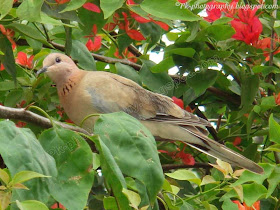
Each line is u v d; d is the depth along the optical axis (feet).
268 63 36.52
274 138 26.81
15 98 31.94
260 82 34.96
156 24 33.53
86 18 30.04
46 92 32.55
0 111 22.41
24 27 26.89
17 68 33.58
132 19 32.73
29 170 18.12
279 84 34.94
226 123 38.70
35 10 24.07
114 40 33.96
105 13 23.84
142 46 38.52
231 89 34.73
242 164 29.43
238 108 36.35
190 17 24.36
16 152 18.19
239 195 26.13
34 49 32.01
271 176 26.73
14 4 29.19
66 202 18.95
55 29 33.94
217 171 33.40
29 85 32.53
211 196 29.58
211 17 33.35
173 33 37.70
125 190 22.50
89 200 30.83
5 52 28.43
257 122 37.32
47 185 18.63
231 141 36.70
